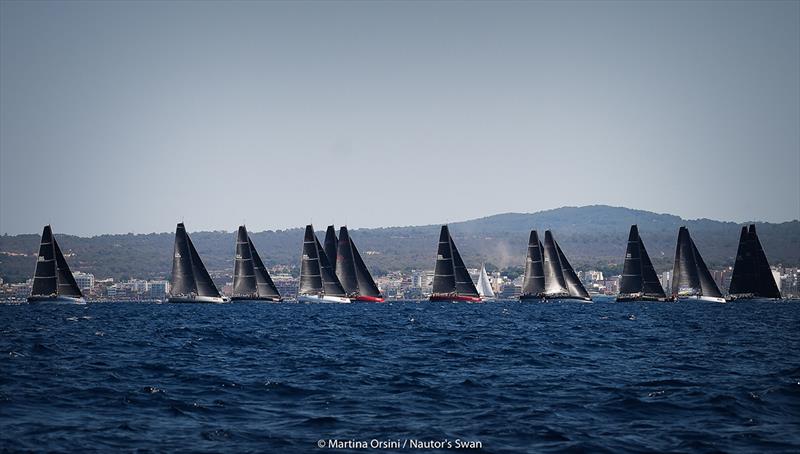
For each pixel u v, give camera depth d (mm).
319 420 117688
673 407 126500
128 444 103000
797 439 105875
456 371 172250
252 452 99312
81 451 99312
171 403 130500
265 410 125688
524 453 99188
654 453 99062
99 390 142875
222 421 117250
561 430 110562
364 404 130750
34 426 112750
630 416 120375
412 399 135250
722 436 107375
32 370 171000
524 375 165250
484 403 131625
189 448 101062
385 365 183875
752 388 144375
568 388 146750
